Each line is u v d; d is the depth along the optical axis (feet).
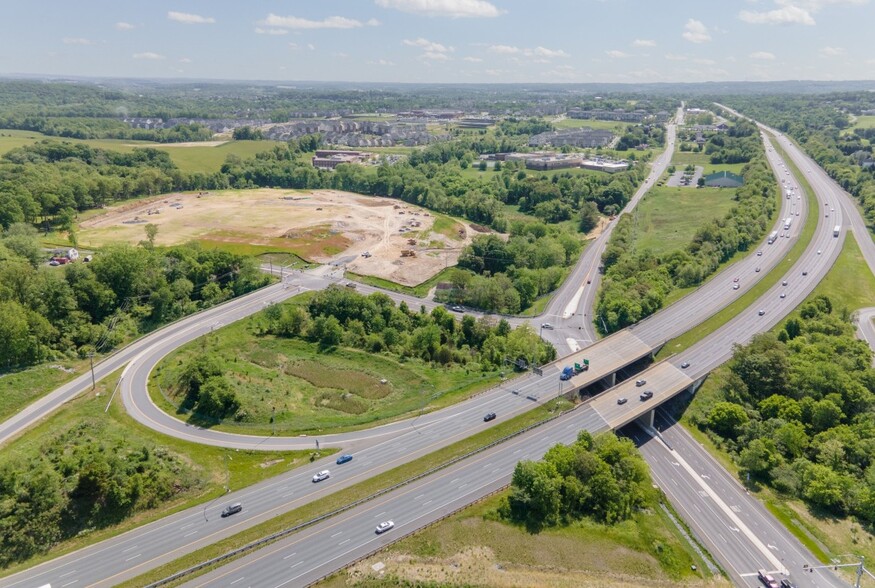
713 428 597.11
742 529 463.83
